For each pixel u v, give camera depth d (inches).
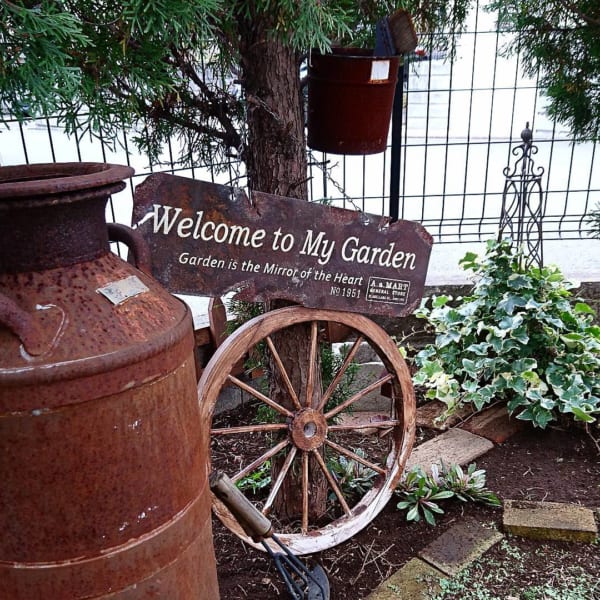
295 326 88.5
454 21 115.4
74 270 46.3
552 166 270.1
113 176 46.8
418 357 133.5
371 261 83.2
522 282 124.9
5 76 54.0
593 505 101.7
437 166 276.1
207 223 72.7
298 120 82.5
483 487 105.1
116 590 47.7
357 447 117.6
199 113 90.4
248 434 123.0
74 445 43.6
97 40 62.3
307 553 87.2
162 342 46.9
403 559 91.6
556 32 129.0
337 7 76.4
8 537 45.1
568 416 122.6
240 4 72.5
